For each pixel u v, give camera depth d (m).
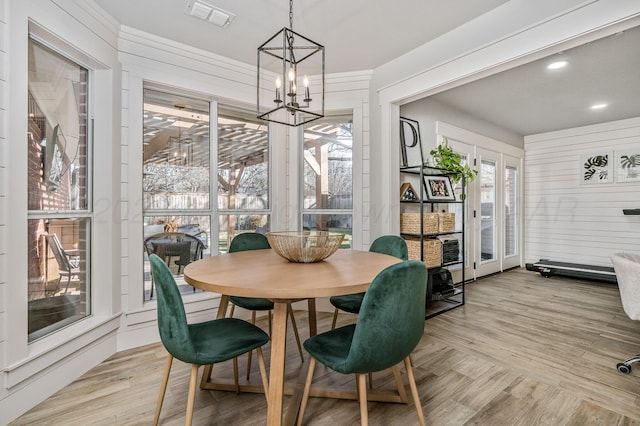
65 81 2.05
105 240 2.26
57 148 1.99
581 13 1.79
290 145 3.40
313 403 1.71
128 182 2.42
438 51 2.55
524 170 5.73
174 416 1.60
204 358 1.28
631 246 4.67
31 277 1.81
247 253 2.12
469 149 4.46
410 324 1.21
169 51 2.60
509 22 2.10
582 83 3.33
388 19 2.29
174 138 2.77
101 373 2.04
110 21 2.23
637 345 2.43
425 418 1.57
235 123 3.13
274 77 3.29
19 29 1.62
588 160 5.05
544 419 1.57
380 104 3.10
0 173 1.55
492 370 2.05
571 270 4.66
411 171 3.35
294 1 2.07
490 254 5.04
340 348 1.36
